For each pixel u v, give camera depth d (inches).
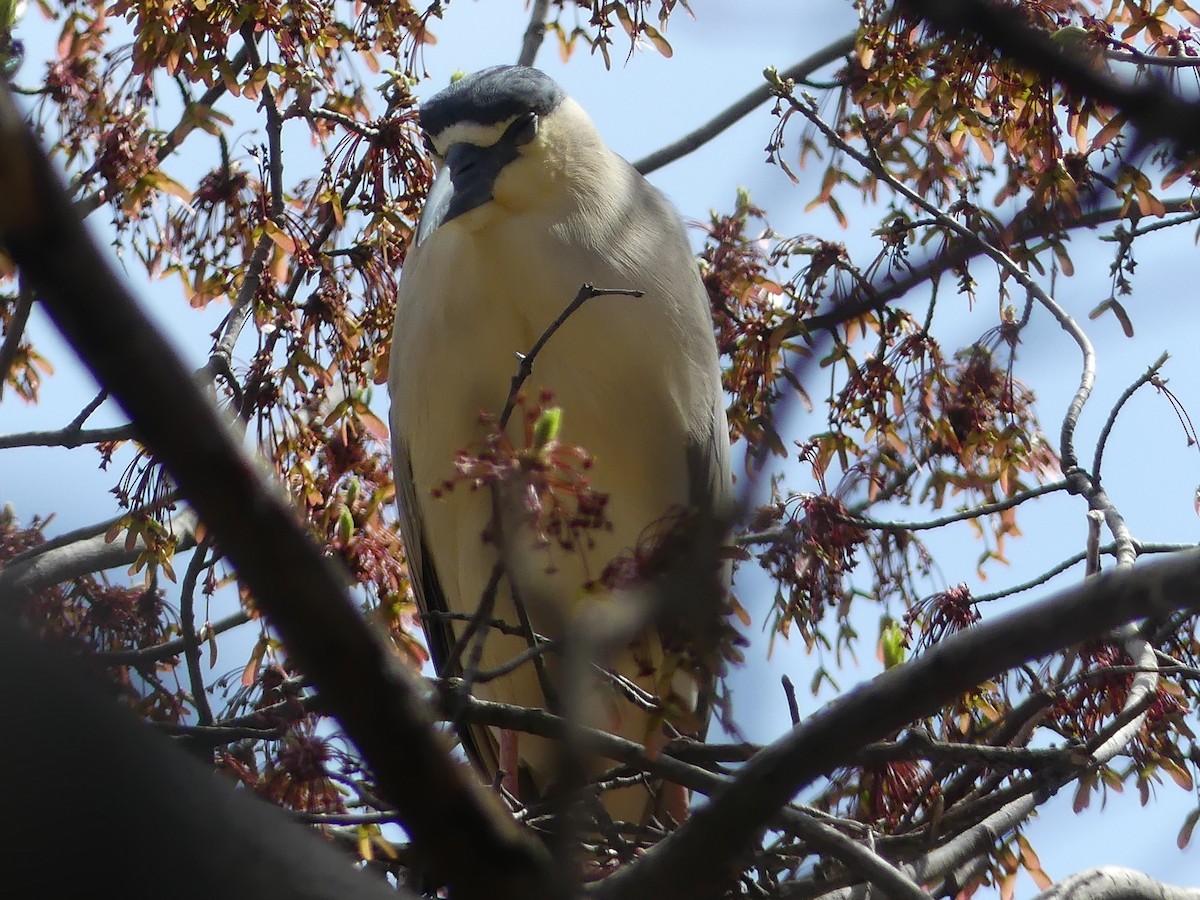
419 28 359.3
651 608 207.5
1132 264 330.6
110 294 86.9
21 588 247.4
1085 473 318.0
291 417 331.0
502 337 336.2
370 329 358.6
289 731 227.5
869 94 337.4
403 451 349.7
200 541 284.0
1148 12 319.6
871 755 224.5
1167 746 305.9
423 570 364.8
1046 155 309.0
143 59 330.6
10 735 108.7
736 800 157.5
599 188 344.2
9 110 83.2
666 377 341.7
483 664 348.8
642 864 163.5
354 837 230.2
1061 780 249.6
